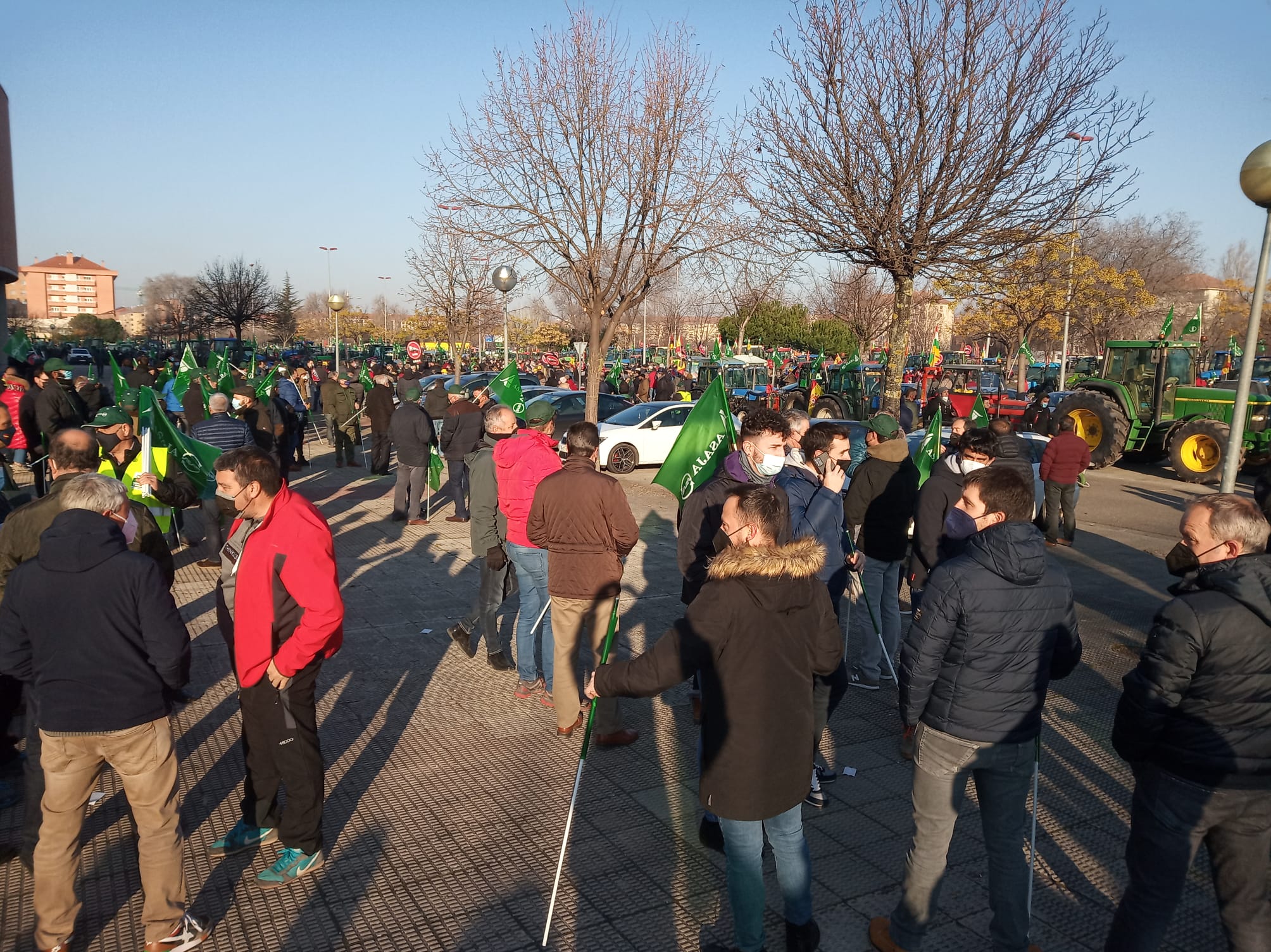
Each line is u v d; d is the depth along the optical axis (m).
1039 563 2.84
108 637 2.86
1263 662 2.52
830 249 11.97
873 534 5.50
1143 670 2.63
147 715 2.95
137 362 18.83
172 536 9.13
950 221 11.23
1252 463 16.64
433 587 8.04
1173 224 40.81
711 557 4.33
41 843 2.94
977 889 3.67
